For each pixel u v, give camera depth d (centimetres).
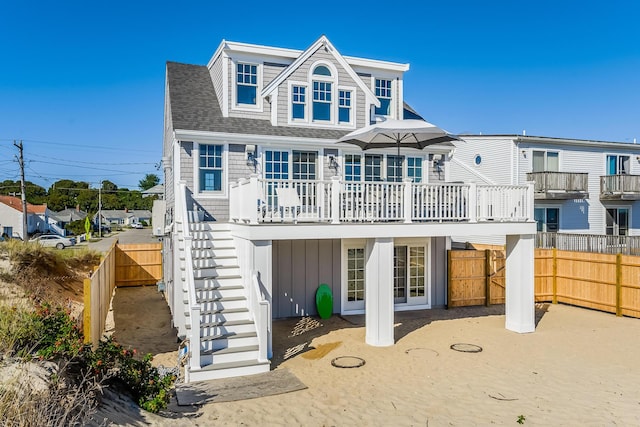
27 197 9556
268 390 827
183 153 1347
